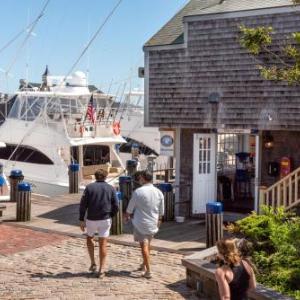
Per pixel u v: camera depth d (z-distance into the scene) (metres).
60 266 11.02
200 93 15.73
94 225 10.09
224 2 16.30
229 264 6.12
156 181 23.47
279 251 9.38
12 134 25.56
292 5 13.16
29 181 23.97
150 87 16.61
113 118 27.19
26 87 27.34
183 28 16.59
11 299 8.91
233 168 20.08
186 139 16.72
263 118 14.69
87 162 25.00
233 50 15.08
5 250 12.35
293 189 14.63
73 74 27.64
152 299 9.01
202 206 16.34
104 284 9.79
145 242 10.05
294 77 11.20
